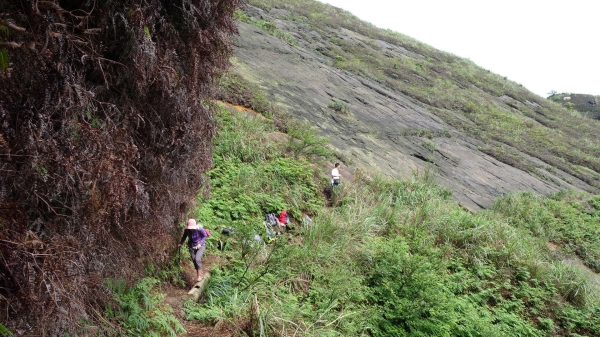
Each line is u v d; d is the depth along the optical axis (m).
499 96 41.25
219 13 5.25
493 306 9.62
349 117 20.31
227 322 5.66
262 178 10.29
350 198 11.29
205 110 5.67
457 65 45.88
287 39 29.02
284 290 6.90
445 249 10.38
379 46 40.25
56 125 3.46
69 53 3.59
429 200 12.49
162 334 5.08
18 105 3.17
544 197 20.11
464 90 38.03
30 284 3.04
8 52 3.00
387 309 7.39
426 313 7.53
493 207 16.73
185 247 6.79
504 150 26.56
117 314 4.67
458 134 25.84
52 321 3.25
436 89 34.88
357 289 7.69
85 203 3.58
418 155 19.41
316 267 7.75
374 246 8.96
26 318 3.15
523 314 9.64
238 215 8.62
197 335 5.34
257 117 14.18
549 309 10.05
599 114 53.81
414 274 7.91
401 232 10.55
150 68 4.19
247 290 6.54
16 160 3.12
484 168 21.36
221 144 10.88
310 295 7.11
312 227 8.88
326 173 12.83
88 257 3.86
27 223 3.21
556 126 38.19
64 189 3.46
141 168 4.76
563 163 28.77
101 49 3.93
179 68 4.95
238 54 20.95
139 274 5.34
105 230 4.01
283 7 39.78
